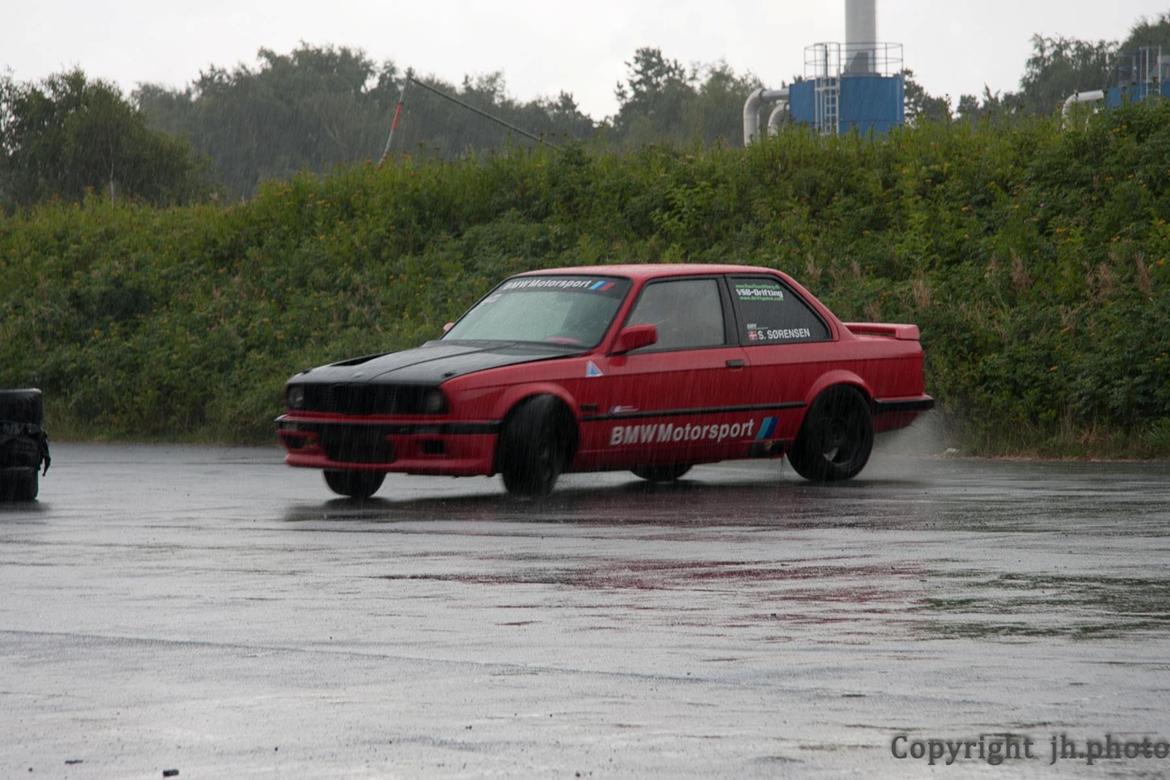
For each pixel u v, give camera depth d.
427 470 20.62
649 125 172.25
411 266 45.34
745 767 7.34
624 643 10.44
